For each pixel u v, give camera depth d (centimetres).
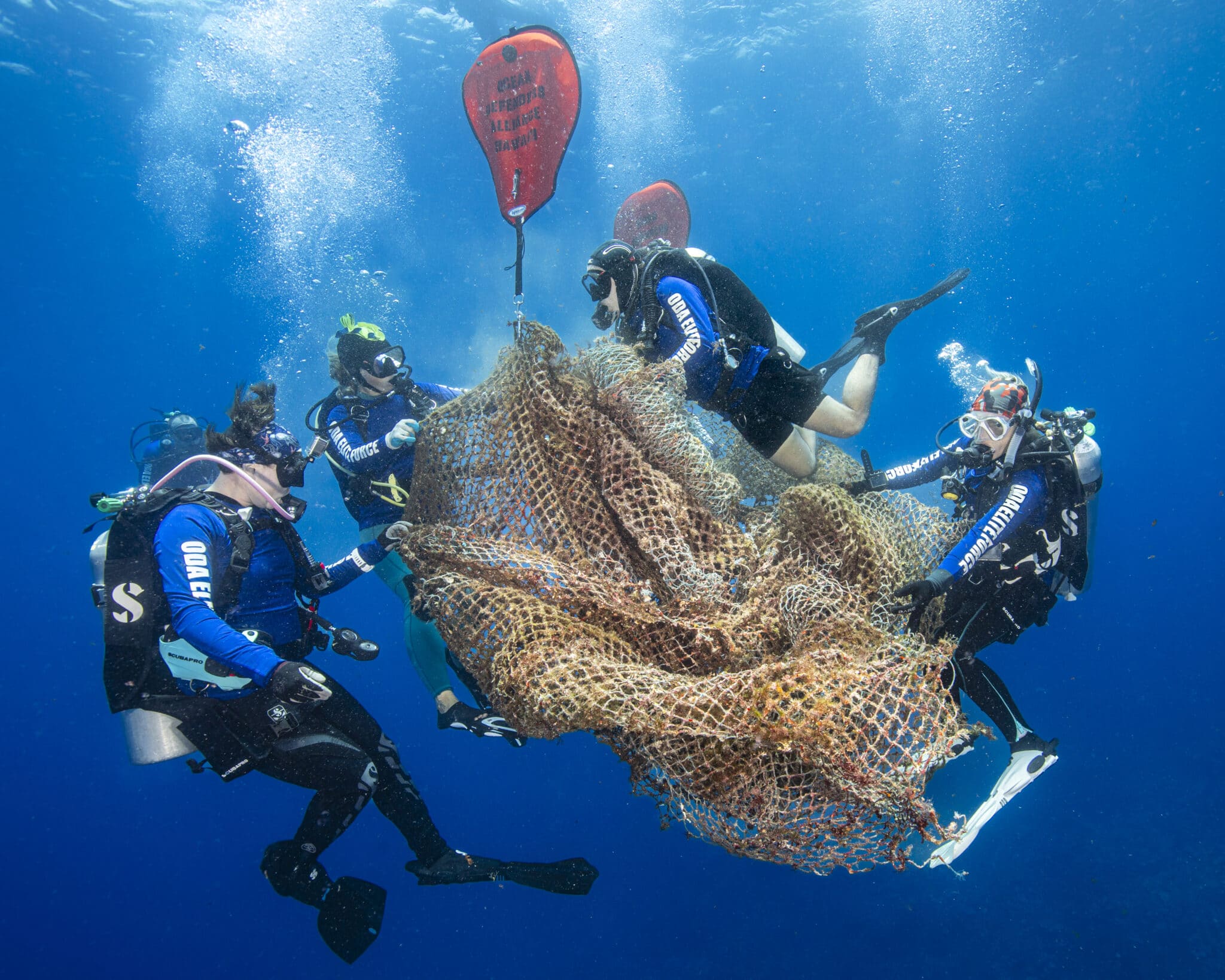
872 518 297
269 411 285
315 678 305
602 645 244
